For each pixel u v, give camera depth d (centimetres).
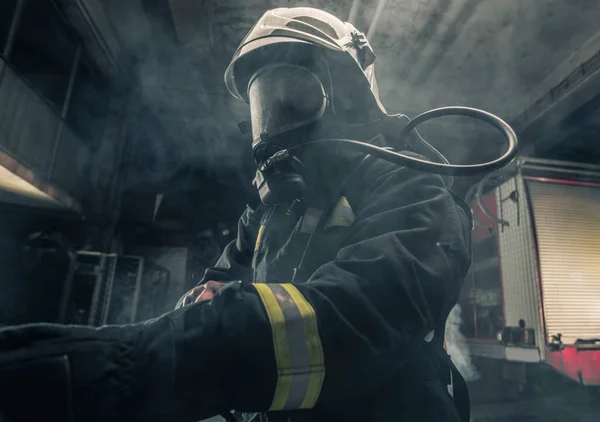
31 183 571
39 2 605
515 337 486
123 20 678
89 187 820
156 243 920
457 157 838
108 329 49
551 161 505
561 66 691
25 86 558
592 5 564
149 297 882
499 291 526
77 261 649
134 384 45
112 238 820
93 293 629
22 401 40
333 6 602
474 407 482
